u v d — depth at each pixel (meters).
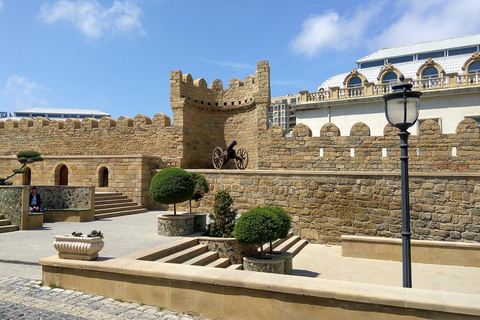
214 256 10.95
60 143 27.69
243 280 6.28
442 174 14.43
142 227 14.55
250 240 9.82
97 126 27.25
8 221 14.12
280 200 17.02
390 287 5.88
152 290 7.00
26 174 24.84
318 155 19.28
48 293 7.43
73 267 7.67
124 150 25.89
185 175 13.26
